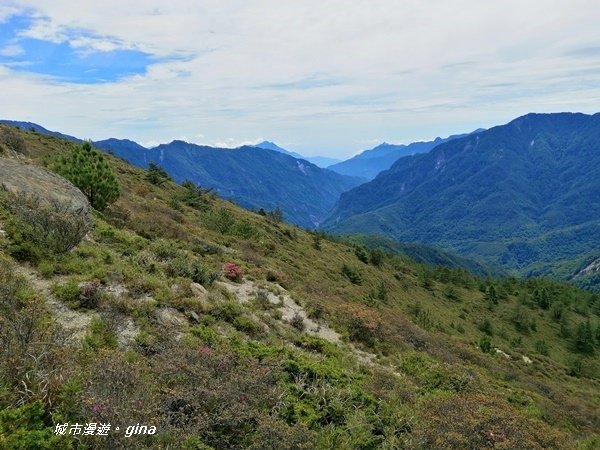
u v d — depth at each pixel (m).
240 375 7.51
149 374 6.59
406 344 19.17
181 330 10.12
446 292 95.31
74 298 9.26
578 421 19.14
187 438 5.30
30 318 6.14
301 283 24.83
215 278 15.52
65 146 57.91
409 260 130.62
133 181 52.59
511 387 19.83
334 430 7.30
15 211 11.91
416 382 14.26
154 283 11.71
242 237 37.88
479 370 21.59
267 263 27.09
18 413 4.30
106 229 15.91
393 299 59.59
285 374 8.85
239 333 11.68
